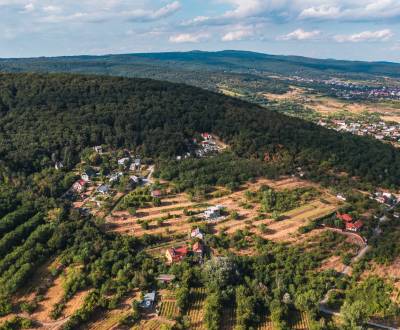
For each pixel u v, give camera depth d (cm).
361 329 11200
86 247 14538
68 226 15725
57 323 11494
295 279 13788
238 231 16525
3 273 13200
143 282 12950
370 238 16525
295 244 15900
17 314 11819
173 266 13925
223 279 13088
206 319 11606
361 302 12106
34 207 17225
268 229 16862
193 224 17138
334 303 12875
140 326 11469
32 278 13312
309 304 12338
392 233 16950
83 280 13000
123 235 16212
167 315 11875
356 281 14100
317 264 14838
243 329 11362
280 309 12050
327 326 11644
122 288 12756
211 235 16088
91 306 11894
